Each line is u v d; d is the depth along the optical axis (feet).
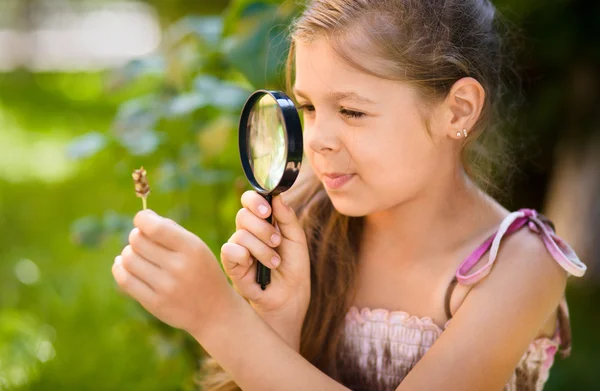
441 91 4.95
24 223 18.76
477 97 5.09
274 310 5.29
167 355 9.41
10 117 33.53
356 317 5.57
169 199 16.03
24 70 47.16
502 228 5.12
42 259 15.87
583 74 13.53
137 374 11.20
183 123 9.62
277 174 4.60
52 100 38.88
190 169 9.20
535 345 5.57
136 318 10.10
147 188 4.67
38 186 22.79
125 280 4.73
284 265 5.21
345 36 4.73
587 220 14.14
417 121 4.87
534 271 5.00
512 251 5.08
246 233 4.99
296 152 4.47
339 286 5.61
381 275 5.54
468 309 4.96
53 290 13.85
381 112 4.76
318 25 4.78
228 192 9.65
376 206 4.93
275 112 4.55
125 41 58.08
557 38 12.85
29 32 51.42
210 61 9.73
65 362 11.64
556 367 11.80
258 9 8.40
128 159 10.34
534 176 15.02
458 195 5.36
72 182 22.84
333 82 4.75
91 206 20.16
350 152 4.81
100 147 9.25
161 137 9.23
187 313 4.70
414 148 4.89
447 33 5.01
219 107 8.63
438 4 5.01
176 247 4.63
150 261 4.68
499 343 4.85
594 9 12.65
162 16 19.25
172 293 4.63
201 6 18.74
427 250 5.38
